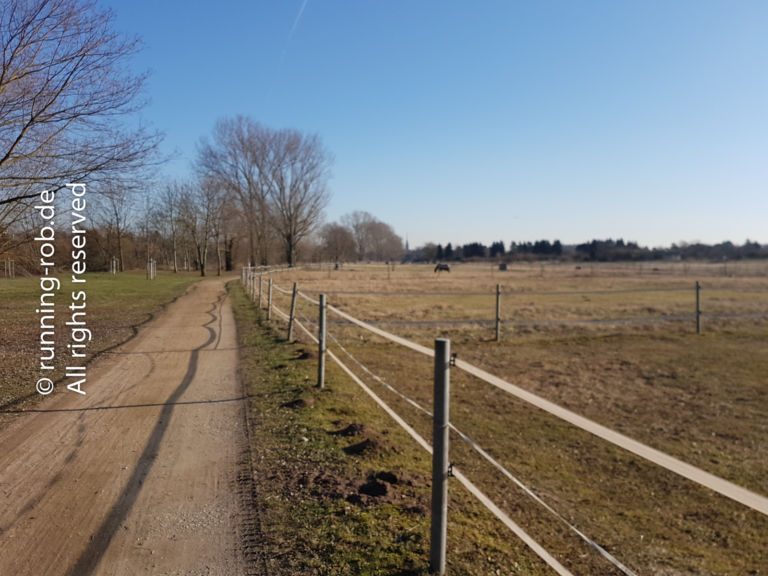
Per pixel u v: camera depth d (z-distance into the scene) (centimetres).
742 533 473
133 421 614
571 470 604
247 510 395
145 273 5534
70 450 519
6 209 1180
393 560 326
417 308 2303
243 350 1112
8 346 1107
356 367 1030
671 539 455
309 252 9919
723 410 847
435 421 312
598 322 1853
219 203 5878
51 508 397
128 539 353
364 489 438
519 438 701
